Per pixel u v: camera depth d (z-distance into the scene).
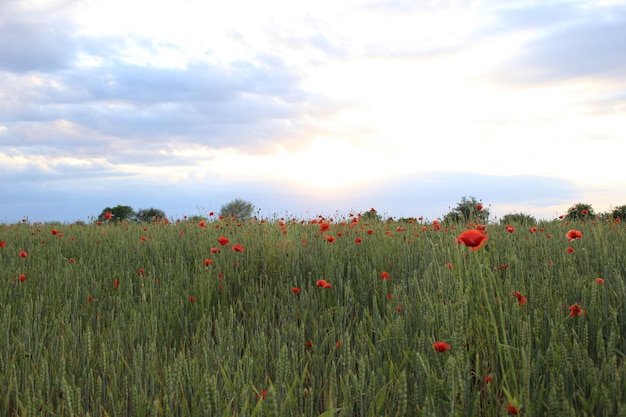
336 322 4.38
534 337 3.38
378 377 3.06
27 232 9.59
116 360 3.51
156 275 6.39
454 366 2.34
